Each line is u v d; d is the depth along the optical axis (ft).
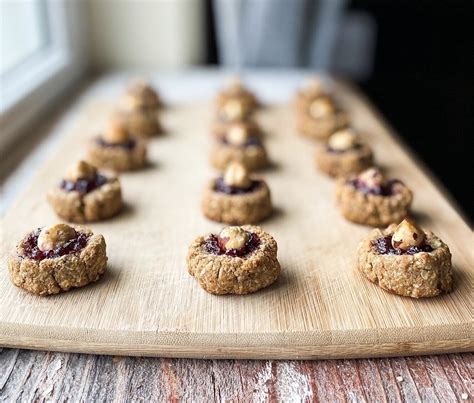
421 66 2.31
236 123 1.51
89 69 2.10
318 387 0.77
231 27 2.13
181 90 1.90
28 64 1.74
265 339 0.80
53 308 0.85
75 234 0.93
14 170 1.36
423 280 0.87
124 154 1.30
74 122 1.57
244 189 1.13
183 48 2.17
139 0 2.05
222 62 2.31
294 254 1.00
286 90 1.90
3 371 0.79
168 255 0.99
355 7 2.26
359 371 0.80
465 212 1.96
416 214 1.14
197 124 1.61
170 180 1.28
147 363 0.81
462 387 0.77
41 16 1.82
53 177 1.25
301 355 0.81
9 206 1.21
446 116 2.22
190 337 0.80
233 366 0.81
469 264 0.97
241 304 0.86
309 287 0.91
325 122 1.51
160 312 0.84
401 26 2.27
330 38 2.15
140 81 1.74
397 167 1.37
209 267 0.87
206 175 1.31
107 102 1.72
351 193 1.11
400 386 0.77
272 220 1.12
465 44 2.23
